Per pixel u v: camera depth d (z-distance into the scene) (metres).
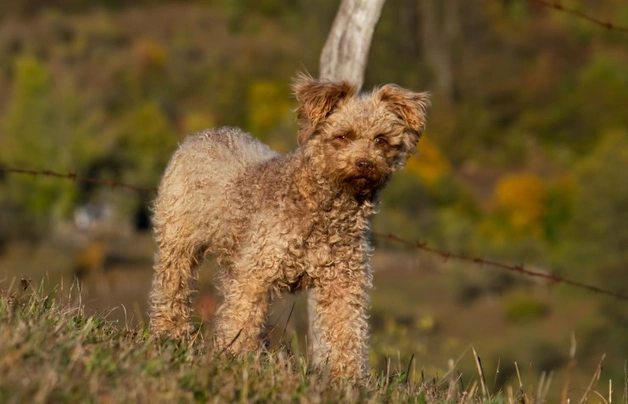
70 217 46.50
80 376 5.03
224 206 7.25
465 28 65.81
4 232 41.28
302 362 6.19
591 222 36.75
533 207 46.06
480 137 59.78
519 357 28.11
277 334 8.53
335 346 6.91
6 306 6.01
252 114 59.16
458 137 59.16
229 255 7.28
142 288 31.89
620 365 28.30
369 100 7.15
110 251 39.78
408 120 7.19
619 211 36.28
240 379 5.48
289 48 68.88
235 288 6.87
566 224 43.69
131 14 83.69
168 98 62.47
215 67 66.19
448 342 15.31
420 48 62.84
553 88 64.50
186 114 60.34
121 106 61.81
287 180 6.95
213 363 5.64
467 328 31.41
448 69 62.84
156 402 4.90
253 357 6.05
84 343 5.58
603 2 75.50
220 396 5.17
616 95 61.78
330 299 6.96
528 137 60.94
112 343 5.68
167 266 7.64
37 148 49.81
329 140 6.98
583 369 28.14
